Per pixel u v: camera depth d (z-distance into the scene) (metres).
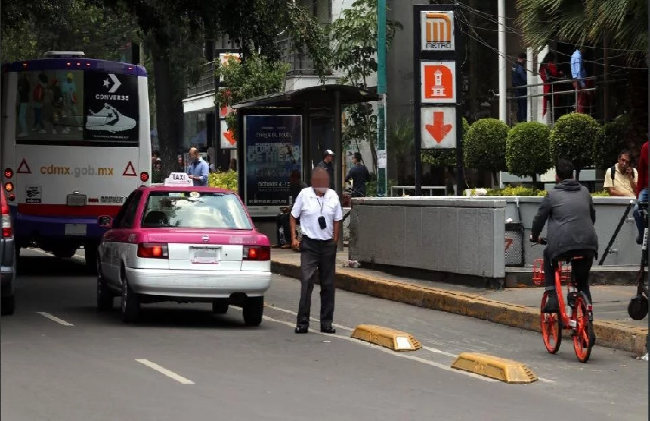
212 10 24.50
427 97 25.80
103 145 24.89
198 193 17.62
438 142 25.86
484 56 39.50
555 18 23.23
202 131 65.44
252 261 16.72
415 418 10.66
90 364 13.24
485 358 13.41
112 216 24.92
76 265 27.62
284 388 12.08
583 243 14.16
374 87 43.88
